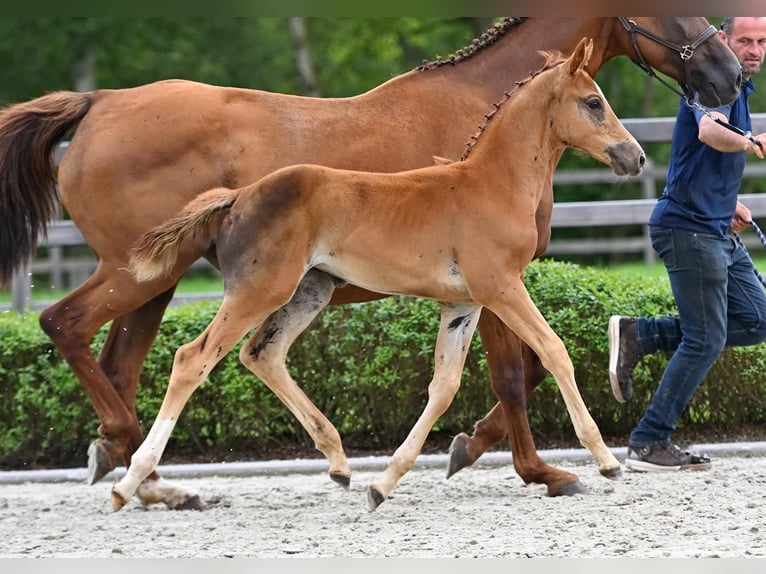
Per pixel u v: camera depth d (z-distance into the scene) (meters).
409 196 8.66
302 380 12.39
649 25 10.02
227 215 8.75
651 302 12.26
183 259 9.32
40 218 9.91
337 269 8.74
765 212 14.20
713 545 7.43
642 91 34.50
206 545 8.02
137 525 8.95
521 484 10.29
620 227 29.38
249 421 12.44
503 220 8.73
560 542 7.71
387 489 8.90
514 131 8.88
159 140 9.34
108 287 9.47
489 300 8.75
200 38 35.06
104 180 9.36
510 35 9.98
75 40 32.91
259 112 9.45
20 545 8.21
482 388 12.23
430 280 8.74
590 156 9.27
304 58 34.59
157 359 12.23
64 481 11.73
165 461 12.43
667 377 10.31
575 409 8.70
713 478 9.95
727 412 12.47
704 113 9.74
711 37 9.99
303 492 10.39
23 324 12.70
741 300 10.41
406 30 37.00
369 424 12.52
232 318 8.62
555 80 8.90
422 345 12.22
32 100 9.86
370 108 9.57
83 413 12.38
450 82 9.73
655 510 8.62
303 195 8.52
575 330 12.09
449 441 12.55
